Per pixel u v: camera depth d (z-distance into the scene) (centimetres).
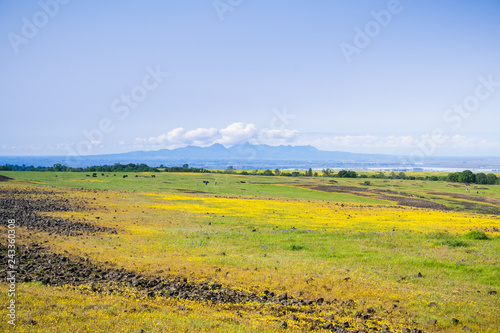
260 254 2377
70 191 6359
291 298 1528
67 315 1070
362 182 13888
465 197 10012
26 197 4888
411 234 3125
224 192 8856
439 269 2075
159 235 2986
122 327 1017
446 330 1265
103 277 1623
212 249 2481
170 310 1256
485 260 2208
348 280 1783
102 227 3188
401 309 1457
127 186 8906
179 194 7462
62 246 2202
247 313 1311
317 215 4881
